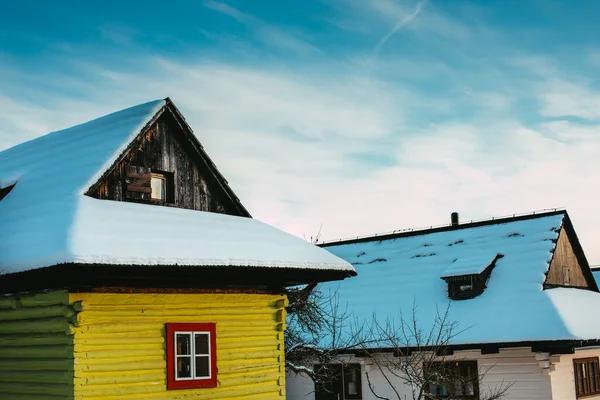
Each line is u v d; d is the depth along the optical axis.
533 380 20.44
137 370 12.39
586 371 22.75
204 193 15.33
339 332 23.14
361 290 25.98
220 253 12.47
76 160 14.09
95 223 11.77
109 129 14.79
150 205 14.05
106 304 12.17
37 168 14.91
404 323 22.83
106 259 10.80
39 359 12.18
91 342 11.87
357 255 28.72
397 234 28.81
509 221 26.06
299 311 21.98
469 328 21.52
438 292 24.25
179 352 13.03
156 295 12.84
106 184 13.49
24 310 12.52
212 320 13.66
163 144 14.67
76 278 11.70
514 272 23.45
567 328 20.09
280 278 14.54
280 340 14.88
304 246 14.62
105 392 11.88
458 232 27.00
